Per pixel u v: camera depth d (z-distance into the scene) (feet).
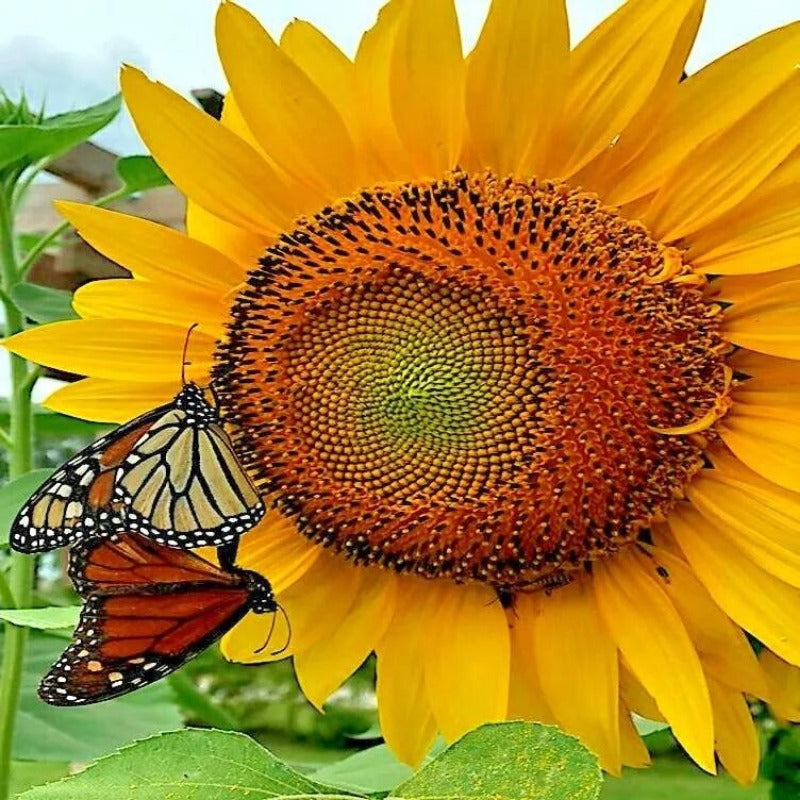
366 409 1.20
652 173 1.11
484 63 1.11
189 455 1.07
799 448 1.08
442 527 1.19
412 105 1.13
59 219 1.95
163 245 1.22
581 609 1.16
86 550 1.05
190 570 1.08
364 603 1.23
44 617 1.11
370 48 1.14
